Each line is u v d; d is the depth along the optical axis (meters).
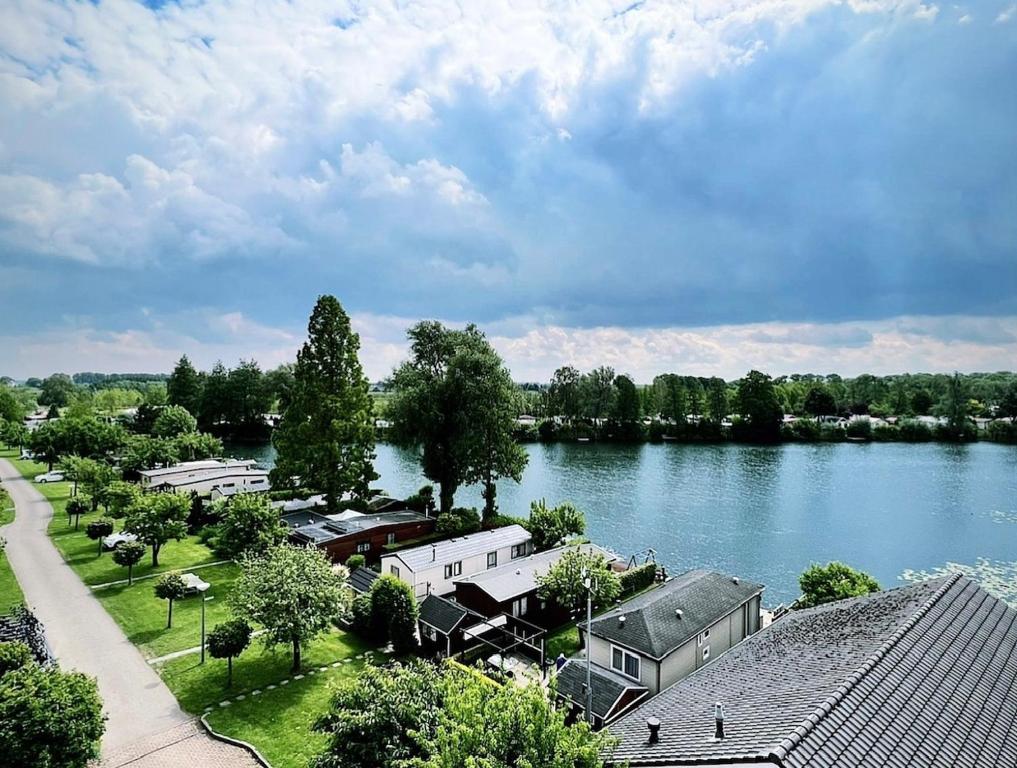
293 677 29.47
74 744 18.66
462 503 82.00
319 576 30.83
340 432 62.62
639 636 28.84
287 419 64.75
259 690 28.16
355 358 65.50
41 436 88.88
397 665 20.47
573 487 91.44
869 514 74.06
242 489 67.94
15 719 17.91
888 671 16.31
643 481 95.88
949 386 141.88
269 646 28.78
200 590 40.16
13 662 21.11
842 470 104.38
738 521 71.31
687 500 82.06
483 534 49.06
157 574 44.19
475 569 44.69
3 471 92.06
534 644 36.19
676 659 29.17
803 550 61.19
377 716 17.06
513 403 66.62
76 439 88.56
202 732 24.84
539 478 98.81
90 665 30.22
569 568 37.28
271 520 47.50
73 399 155.75
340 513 60.62
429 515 66.38
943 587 22.80
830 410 169.75
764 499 82.56
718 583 35.97
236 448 134.00
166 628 34.72
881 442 139.62
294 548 33.75
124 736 24.41
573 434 145.62
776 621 27.41
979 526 69.00
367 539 52.34
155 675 29.36
